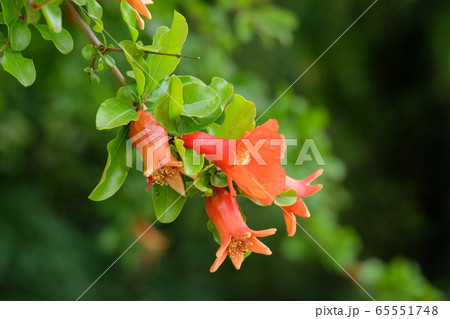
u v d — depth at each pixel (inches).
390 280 36.3
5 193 40.6
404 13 62.6
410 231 66.4
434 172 68.5
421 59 65.4
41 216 40.4
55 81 34.1
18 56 16.6
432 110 66.7
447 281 64.3
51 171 43.3
